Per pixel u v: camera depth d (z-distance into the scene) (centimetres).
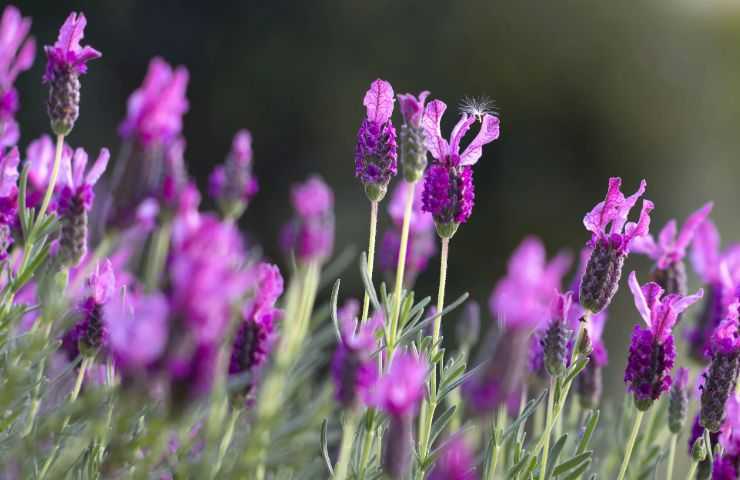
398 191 101
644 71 377
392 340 84
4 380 84
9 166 87
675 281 94
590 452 85
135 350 73
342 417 87
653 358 85
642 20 378
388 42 349
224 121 329
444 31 355
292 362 84
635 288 85
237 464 79
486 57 357
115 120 307
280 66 335
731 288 94
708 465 88
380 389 78
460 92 356
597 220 86
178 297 73
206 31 329
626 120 368
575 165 357
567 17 370
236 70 331
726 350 86
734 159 387
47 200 86
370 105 87
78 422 84
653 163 371
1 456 83
